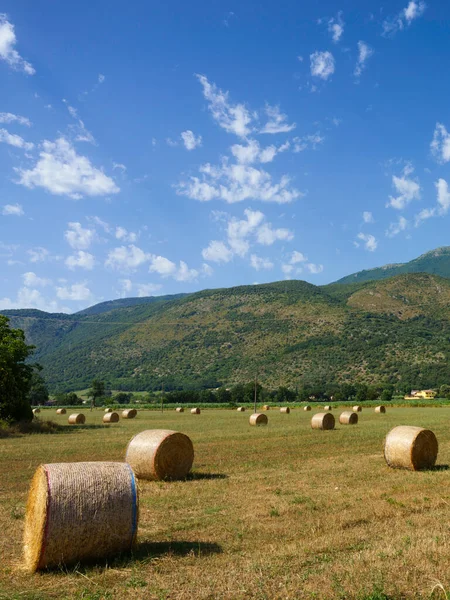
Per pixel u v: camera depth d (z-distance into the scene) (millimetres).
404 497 15227
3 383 40938
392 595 8125
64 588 8898
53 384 149750
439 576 8789
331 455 24875
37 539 9852
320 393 115750
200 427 44781
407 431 21125
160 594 8273
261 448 27578
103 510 10242
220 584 8609
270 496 15430
